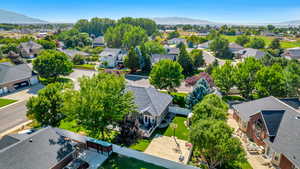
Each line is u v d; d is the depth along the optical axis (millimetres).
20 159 18219
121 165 22125
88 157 23516
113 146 24391
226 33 180875
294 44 120812
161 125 32312
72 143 23641
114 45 110938
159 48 80750
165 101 35625
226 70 41312
